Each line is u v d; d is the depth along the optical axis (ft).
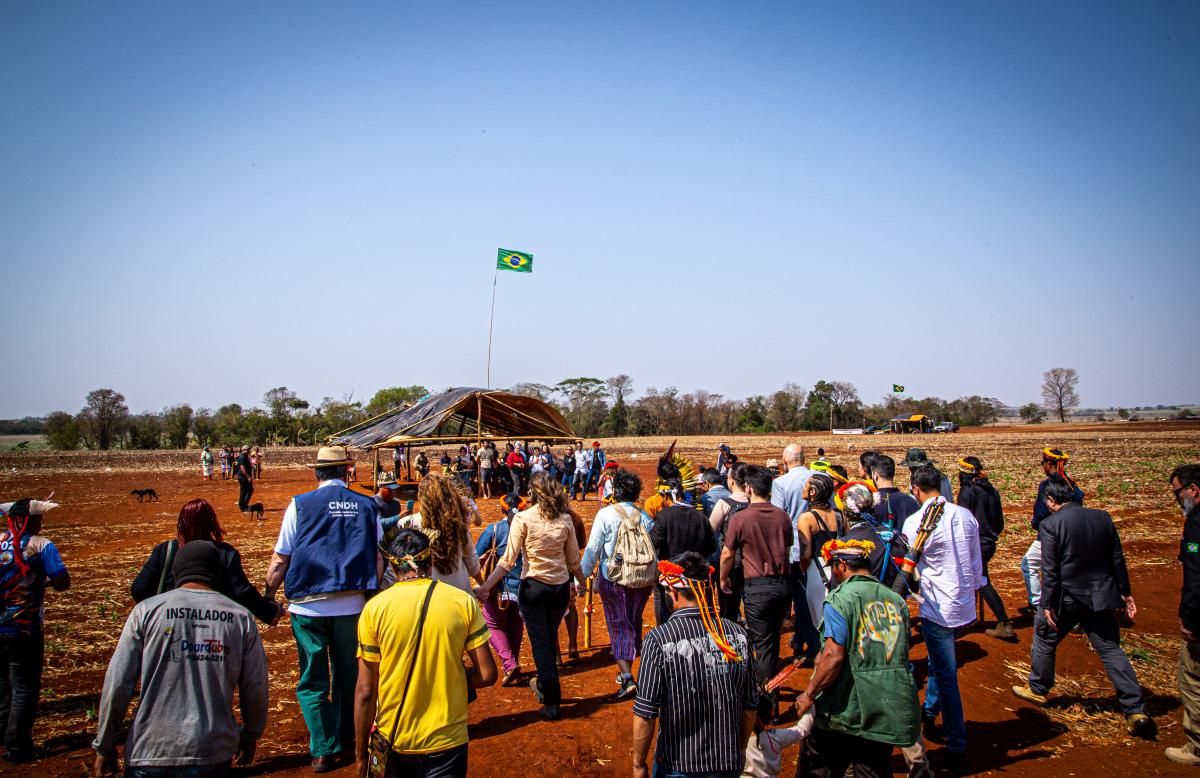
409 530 12.14
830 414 358.02
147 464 167.63
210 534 14.87
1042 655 20.38
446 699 11.21
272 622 15.78
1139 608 30.07
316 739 16.57
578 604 33.17
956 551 17.33
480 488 76.33
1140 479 77.30
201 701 11.64
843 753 13.34
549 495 20.24
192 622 11.86
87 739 18.71
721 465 39.22
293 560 16.75
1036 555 27.99
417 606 11.34
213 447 256.52
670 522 20.90
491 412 60.13
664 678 11.21
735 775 11.23
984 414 407.23
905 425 299.17
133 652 11.49
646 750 11.26
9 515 18.02
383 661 11.19
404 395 287.28
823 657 13.05
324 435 269.23
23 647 17.39
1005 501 61.98
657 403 374.84
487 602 22.61
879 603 13.21
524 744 18.16
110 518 65.98
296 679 23.16
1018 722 19.52
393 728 11.03
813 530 19.95
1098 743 18.33
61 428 261.24
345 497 17.52
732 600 20.70
